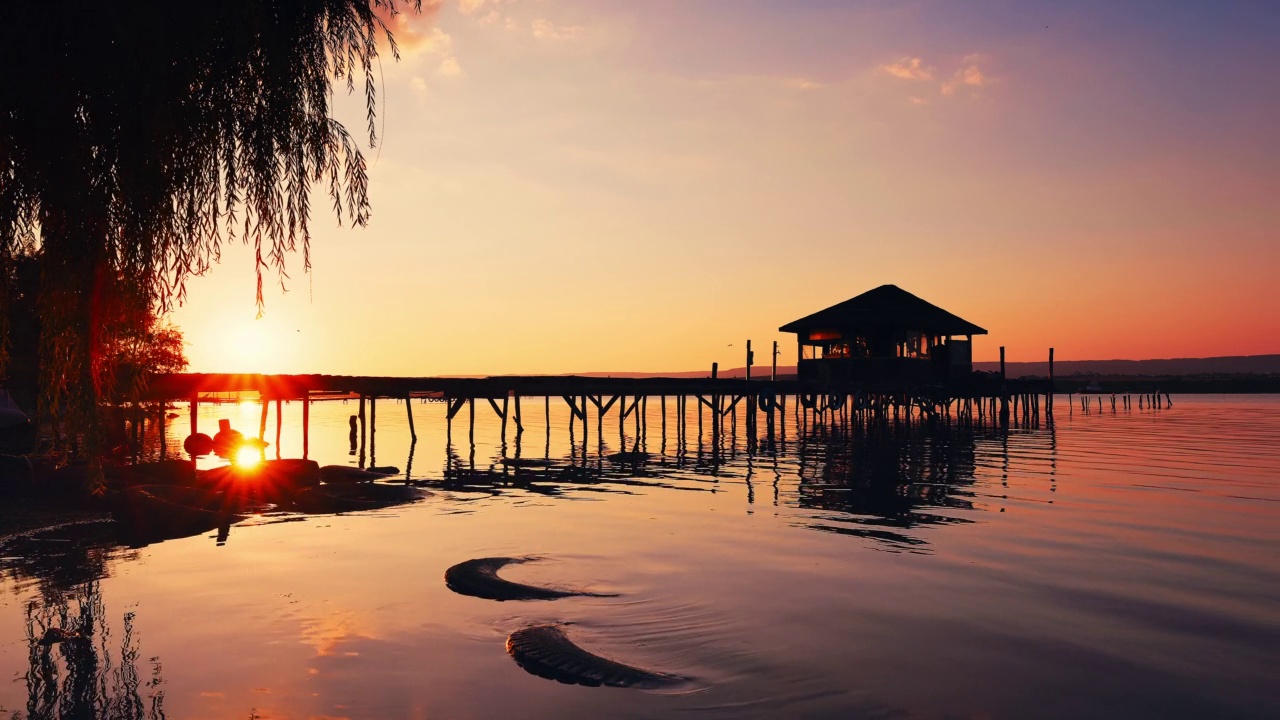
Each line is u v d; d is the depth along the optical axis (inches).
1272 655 295.9
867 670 277.7
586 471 972.6
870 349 1713.8
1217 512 626.2
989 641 310.5
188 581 394.6
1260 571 426.9
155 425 1603.1
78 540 498.6
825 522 583.2
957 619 339.0
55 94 223.5
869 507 659.4
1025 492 752.3
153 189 232.8
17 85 219.3
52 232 231.6
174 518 571.5
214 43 239.8
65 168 227.9
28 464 693.9
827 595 375.6
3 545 481.4
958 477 885.2
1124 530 547.8
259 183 253.4
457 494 744.3
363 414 1326.3
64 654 288.2
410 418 1391.5
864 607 355.6
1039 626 330.0
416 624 324.8
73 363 237.3
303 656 286.4
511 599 362.3
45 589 378.6
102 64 223.0
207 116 243.0
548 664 275.3
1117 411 3110.2
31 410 842.2
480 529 548.7
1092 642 309.9
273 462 803.4
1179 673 277.6
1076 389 5772.6
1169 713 244.8
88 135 229.0
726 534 532.4
